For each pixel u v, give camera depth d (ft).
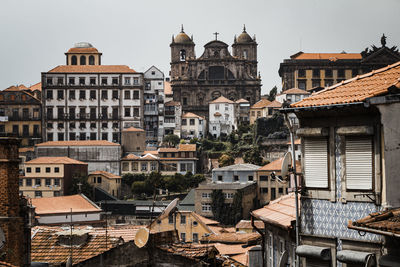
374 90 68.33
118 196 596.70
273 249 94.32
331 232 70.79
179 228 349.41
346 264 67.87
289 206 93.45
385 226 60.34
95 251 101.60
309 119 73.82
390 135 64.23
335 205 70.49
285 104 76.23
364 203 67.82
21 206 91.56
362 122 68.08
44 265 96.12
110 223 483.92
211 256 98.37
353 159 68.80
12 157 85.35
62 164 539.70
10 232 83.76
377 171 66.59
